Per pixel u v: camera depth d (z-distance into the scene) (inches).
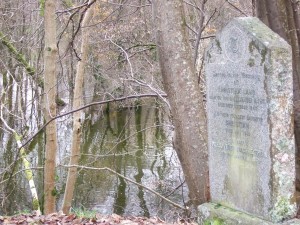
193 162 312.3
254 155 217.3
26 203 609.3
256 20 219.6
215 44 231.6
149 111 1078.4
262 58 207.9
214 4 645.3
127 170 741.9
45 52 429.1
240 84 220.2
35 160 737.0
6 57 708.7
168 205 610.9
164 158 775.1
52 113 437.4
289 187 213.5
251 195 221.0
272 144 208.5
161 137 889.5
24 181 674.2
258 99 212.1
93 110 1021.2
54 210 458.9
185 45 312.8
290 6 373.4
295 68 369.1
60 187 657.0
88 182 714.8
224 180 235.8
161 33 313.4
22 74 793.6
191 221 331.3
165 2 311.0
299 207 291.7
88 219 284.8
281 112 207.9
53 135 445.4
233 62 222.5
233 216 225.5
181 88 311.0
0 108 593.3
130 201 644.1
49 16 423.8
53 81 434.3
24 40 695.1
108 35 607.8
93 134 964.6
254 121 215.5
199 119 311.6
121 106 844.0
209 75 237.0
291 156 213.0
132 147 849.5
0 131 816.3
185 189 636.1
